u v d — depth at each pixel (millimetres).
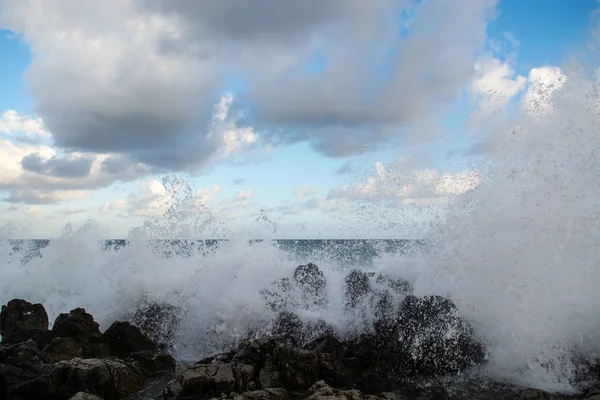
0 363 8453
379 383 9000
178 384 7883
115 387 8102
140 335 10922
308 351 8688
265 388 7594
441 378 9273
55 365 8156
